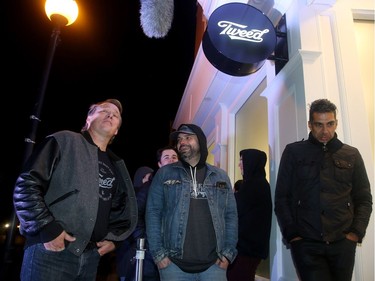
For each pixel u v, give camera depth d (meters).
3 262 3.38
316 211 2.42
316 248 2.35
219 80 6.24
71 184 1.93
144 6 3.12
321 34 3.53
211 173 2.67
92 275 2.06
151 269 2.95
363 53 3.61
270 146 3.97
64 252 1.84
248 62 3.59
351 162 2.54
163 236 2.47
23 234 1.82
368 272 2.81
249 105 5.88
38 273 1.76
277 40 3.98
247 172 3.13
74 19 4.30
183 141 2.69
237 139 6.38
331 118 2.57
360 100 3.31
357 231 2.30
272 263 3.52
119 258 3.48
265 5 4.18
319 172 2.51
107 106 2.36
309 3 3.55
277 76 3.83
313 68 3.37
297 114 3.37
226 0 5.14
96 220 2.01
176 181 2.57
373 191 3.04
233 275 2.82
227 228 2.55
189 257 2.33
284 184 2.64
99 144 2.29
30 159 1.87
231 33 3.69
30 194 1.74
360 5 3.68
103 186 2.13
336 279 2.34
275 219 3.54
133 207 2.39
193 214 2.46
